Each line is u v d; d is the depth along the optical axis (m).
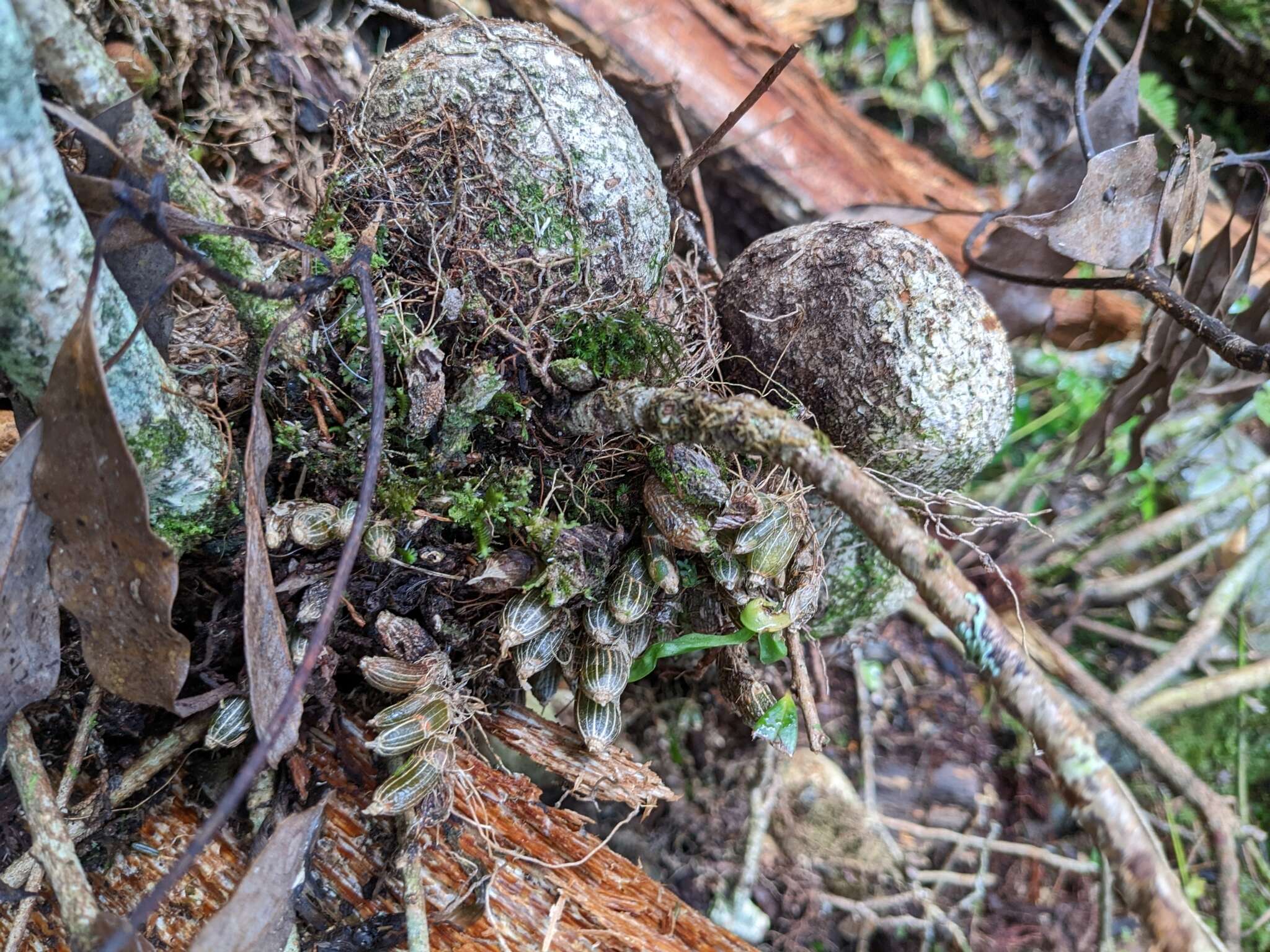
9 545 0.20
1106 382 0.52
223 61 0.36
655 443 0.25
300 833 0.22
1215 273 0.37
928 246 0.28
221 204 0.23
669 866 0.36
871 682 0.43
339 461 0.24
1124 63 0.55
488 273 0.25
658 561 0.25
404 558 0.24
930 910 0.36
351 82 0.39
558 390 0.25
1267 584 0.49
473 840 0.26
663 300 0.29
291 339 0.24
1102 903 0.36
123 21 0.33
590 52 0.41
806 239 0.29
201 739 0.26
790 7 0.50
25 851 0.24
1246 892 0.42
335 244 0.25
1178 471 0.52
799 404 0.28
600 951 0.26
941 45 0.53
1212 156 0.33
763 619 0.25
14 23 0.16
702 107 0.42
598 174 0.25
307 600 0.24
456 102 0.25
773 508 0.26
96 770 0.25
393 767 0.26
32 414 0.22
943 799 0.41
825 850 0.37
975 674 0.44
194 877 0.25
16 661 0.21
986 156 0.53
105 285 0.19
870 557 0.34
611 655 0.26
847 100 0.53
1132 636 0.48
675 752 0.39
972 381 0.27
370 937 0.24
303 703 0.25
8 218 0.17
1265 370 0.30
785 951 0.35
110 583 0.20
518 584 0.25
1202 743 0.46
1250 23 0.51
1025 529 0.49
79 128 0.18
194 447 0.22
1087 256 0.33
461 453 0.25
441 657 0.25
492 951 0.25
